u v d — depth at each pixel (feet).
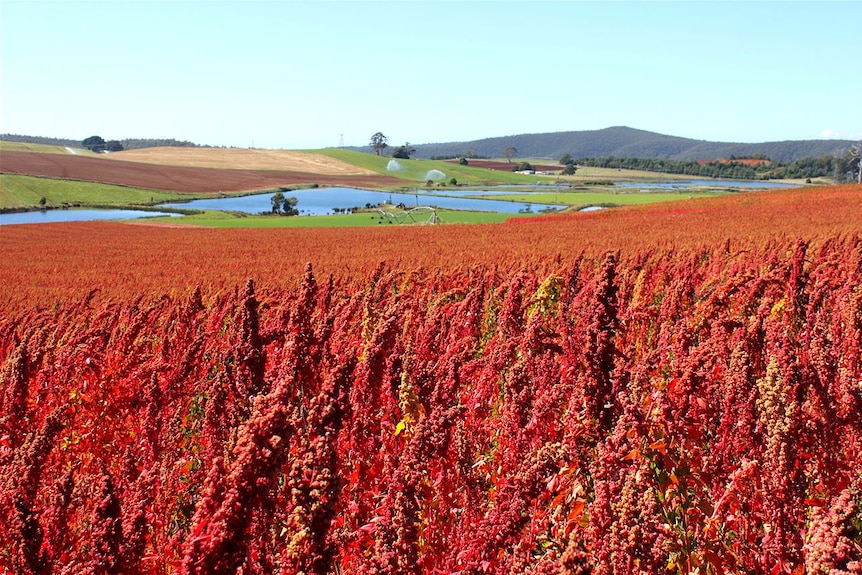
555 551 12.79
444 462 16.25
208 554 11.76
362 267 92.48
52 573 15.05
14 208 372.38
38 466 18.07
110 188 456.04
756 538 15.76
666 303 34.94
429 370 21.45
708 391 19.08
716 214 205.26
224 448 18.99
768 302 32.32
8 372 23.31
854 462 17.88
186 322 35.42
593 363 18.54
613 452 15.25
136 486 17.57
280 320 29.66
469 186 612.29
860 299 26.48
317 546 12.50
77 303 61.77
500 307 40.60
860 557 10.96
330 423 16.83
